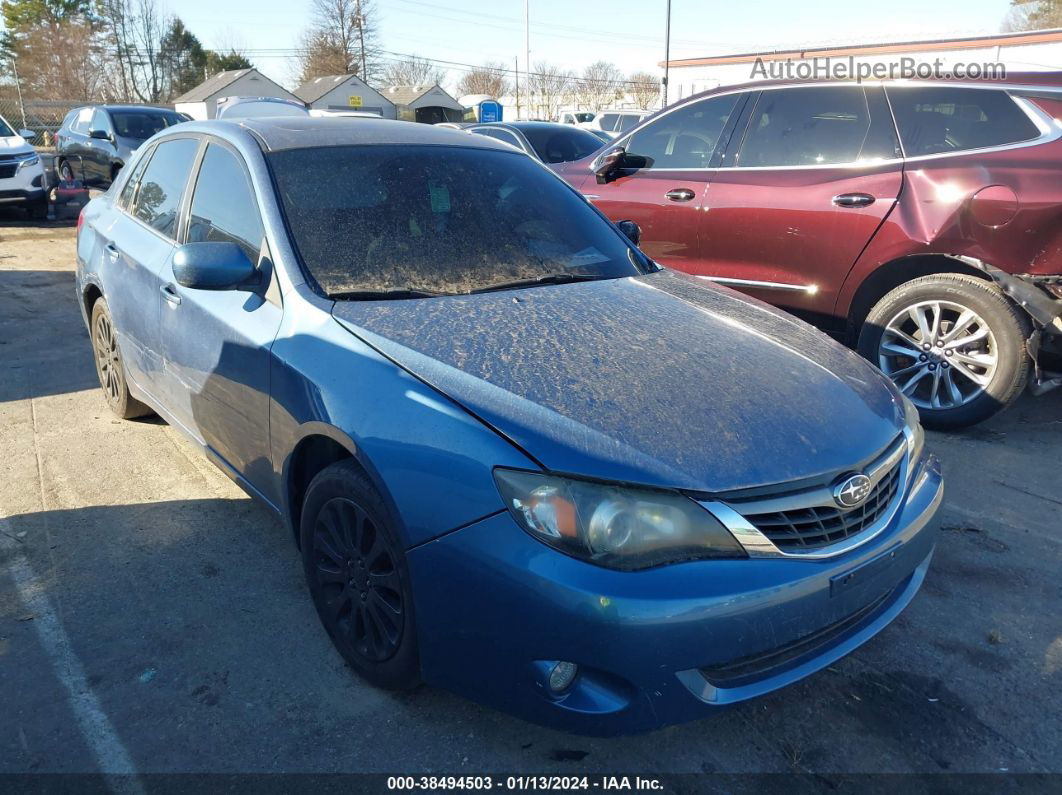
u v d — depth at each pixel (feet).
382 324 8.41
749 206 16.55
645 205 18.17
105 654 8.86
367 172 10.61
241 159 10.61
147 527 11.48
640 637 6.44
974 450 14.46
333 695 8.32
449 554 6.93
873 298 15.84
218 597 9.91
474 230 10.48
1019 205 13.61
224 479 12.97
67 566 10.49
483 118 124.36
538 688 6.81
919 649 9.25
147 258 12.05
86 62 163.12
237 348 9.45
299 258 9.32
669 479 6.70
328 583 8.56
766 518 6.88
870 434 7.84
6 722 7.88
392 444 7.34
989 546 11.34
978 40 68.80
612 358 8.08
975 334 14.44
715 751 7.77
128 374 13.56
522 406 7.19
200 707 8.12
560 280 10.16
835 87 16.07
